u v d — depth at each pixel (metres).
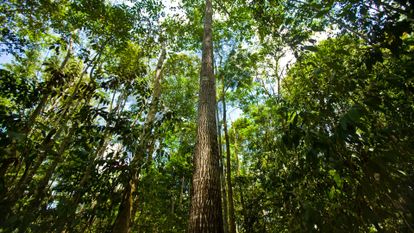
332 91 2.08
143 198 6.45
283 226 5.00
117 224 4.35
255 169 6.34
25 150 3.05
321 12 2.78
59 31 7.73
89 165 3.77
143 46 7.94
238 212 7.69
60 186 3.58
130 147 4.05
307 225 1.76
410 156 1.60
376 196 1.63
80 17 6.91
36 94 3.90
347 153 1.70
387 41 1.94
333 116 1.88
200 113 3.53
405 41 1.94
